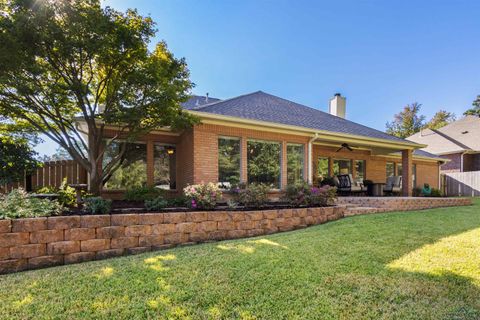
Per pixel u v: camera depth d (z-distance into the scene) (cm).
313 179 1504
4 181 906
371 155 1788
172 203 806
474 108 3488
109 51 655
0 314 312
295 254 507
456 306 333
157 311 319
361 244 568
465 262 464
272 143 1135
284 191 1080
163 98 737
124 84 725
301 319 308
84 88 688
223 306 331
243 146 1056
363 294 362
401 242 579
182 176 1087
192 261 473
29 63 606
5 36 550
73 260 507
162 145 1137
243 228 704
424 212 971
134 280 397
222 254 512
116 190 1020
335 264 458
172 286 378
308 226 820
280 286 381
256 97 1448
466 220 811
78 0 613
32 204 561
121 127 881
